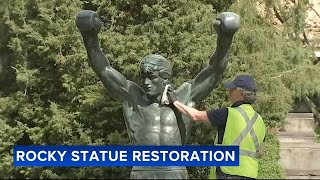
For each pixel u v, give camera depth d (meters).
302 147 11.49
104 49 10.78
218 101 10.67
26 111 11.57
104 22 11.71
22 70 11.61
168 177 5.70
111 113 11.08
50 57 11.21
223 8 12.27
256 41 11.35
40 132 11.29
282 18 13.45
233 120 5.17
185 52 10.73
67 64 11.12
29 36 11.20
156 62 5.94
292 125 12.91
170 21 11.06
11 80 12.91
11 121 11.91
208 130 10.77
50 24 11.27
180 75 10.82
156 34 10.93
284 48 12.38
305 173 10.89
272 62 11.50
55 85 11.80
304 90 12.08
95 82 11.23
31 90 11.92
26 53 11.80
